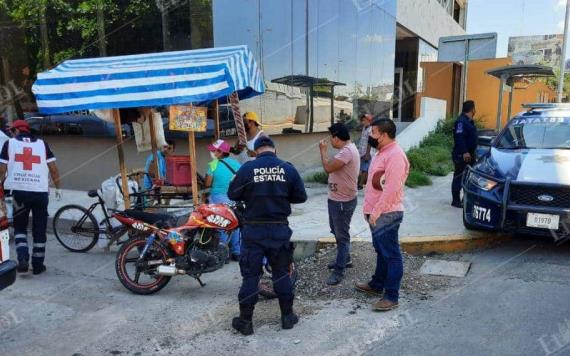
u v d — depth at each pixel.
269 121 9.43
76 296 4.93
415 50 17.20
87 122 9.65
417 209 7.49
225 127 8.81
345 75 11.27
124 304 4.70
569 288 4.57
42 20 9.83
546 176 5.24
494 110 21.27
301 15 9.95
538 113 6.92
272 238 3.96
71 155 9.95
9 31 9.99
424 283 4.91
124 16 9.48
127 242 4.96
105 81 5.22
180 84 5.11
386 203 4.12
